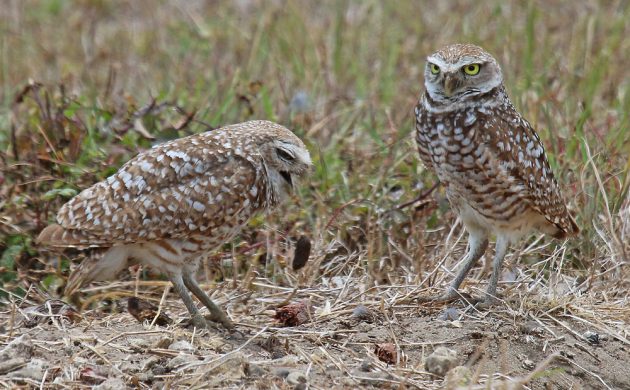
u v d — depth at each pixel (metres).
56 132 16.45
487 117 13.70
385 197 16.64
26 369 11.34
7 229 15.48
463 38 23.50
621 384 12.67
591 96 19.75
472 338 12.95
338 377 11.62
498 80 13.90
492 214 13.96
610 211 15.95
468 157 13.73
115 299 14.91
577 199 16.16
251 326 13.16
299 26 24.66
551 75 21.28
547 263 15.60
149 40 25.45
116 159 16.27
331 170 17.34
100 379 11.34
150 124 16.83
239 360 11.51
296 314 13.28
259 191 12.80
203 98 19.75
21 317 13.51
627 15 24.69
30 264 15.58
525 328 13.30
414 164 17.16
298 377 11.34
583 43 23.28
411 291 14.12
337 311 13.62
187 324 12.99
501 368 12.38
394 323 13.34
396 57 23.73
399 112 20.08
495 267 14.07
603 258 15.60
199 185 12.45
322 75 21.67
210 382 11.22
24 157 16.45
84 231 12.35
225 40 24.86
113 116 17.38
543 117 19.06
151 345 12.15
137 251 12.77
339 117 19.91
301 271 15.06
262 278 15.09
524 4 25.72
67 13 28.14
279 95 20.52
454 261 15.66
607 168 16.69
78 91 20.41
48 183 16.16
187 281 13.15
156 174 12.45
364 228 16.08
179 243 12.59
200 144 12.71
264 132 13.02
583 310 13.84
